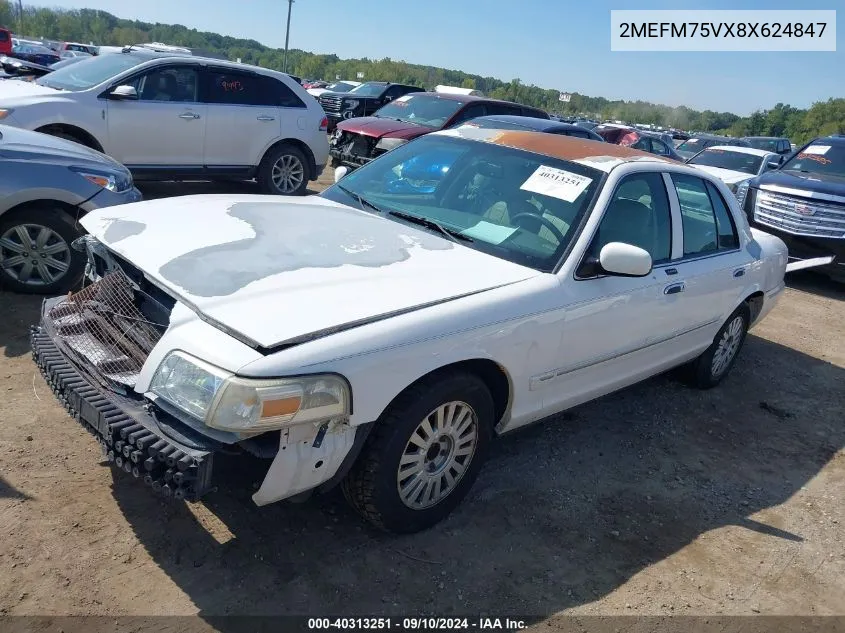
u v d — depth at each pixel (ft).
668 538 11.87
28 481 10.61
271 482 8.71
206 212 11.89
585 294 12.00
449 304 10.09
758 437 16.31
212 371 8.26
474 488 12.28
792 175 33.88
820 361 22.27
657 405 17.07
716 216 16.37
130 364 9.58
